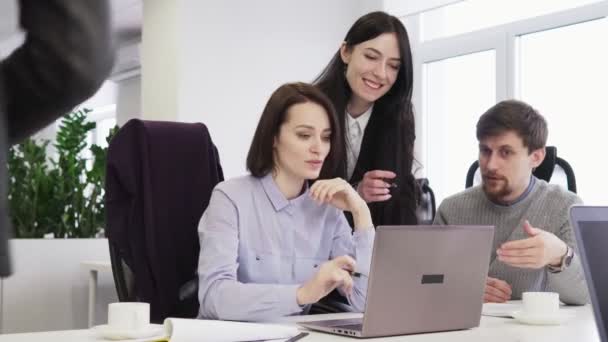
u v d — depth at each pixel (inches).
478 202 89.2
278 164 67.6
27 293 125.0
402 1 179.3
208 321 44.8
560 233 83.7
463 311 52.6
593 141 144.8
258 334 45.3
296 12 181.8
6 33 16.9
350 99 86.9
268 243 66.2
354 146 88.1
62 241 128.8
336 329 49.3
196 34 166.1
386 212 86.8
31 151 136.6
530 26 154.6
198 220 71.4
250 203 66.1
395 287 47.9
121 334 45.1
